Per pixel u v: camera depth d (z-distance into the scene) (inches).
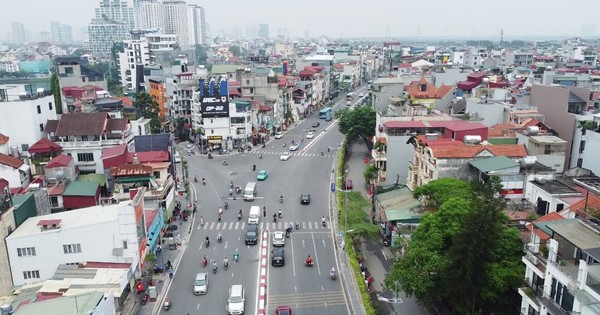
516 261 1756.9
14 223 2033.7
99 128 3321.9
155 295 2127.2
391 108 4431.6
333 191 3646.7
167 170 3036.4
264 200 3484.3
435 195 2361.0
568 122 3469.5
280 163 4488.2
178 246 2714.1
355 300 2117.4
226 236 2861.7
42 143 3127.5
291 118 6338.6
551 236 1486.2
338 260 2541.8
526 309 1601.9
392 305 2085.4
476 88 4773.6
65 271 1950.1
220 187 3791.8
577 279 1316.4
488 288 1712.6
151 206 2652.6
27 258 1966.0
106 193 2957.7
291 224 3021.7
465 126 3048.7
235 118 4948.3
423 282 1815.9
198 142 5167.3
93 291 1638.8
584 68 6702.8
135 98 5644.7
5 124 3196.4
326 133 5826.8
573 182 2185.0
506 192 2401.6
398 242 2388.0
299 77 7426.2
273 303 2113.7
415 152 3014.3
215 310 2063.2
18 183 2780.5
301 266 2476.6
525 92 4443.9
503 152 2655.0
